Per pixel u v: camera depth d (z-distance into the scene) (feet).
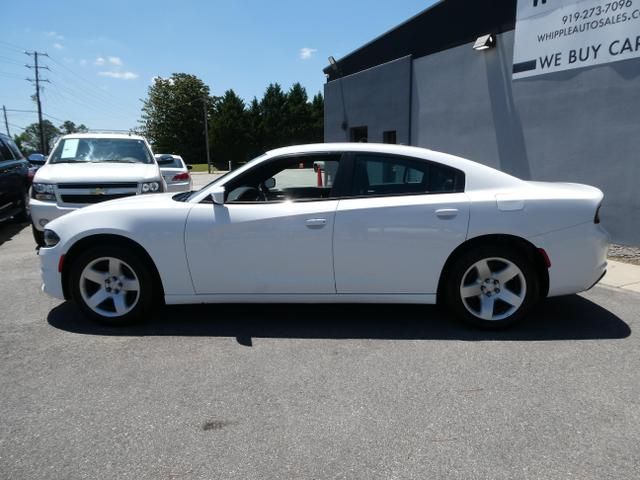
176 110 236.43
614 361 11.49
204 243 13.23
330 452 8.17
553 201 12.85
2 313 15.06
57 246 13.61
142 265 13.50
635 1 19.62
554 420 9.06
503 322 13.24
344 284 13.30
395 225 12.87
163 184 24.59
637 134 20.33
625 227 21.24
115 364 11.49
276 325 13.98
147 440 8.54
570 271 13.00
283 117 233.14
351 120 43.88
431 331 13.46
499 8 26.55
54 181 22.07
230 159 221.25
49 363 11.55
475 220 12.78
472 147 29.43
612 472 7.63
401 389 10.25
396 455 8.08
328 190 13.62
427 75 33.09
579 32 22.02
